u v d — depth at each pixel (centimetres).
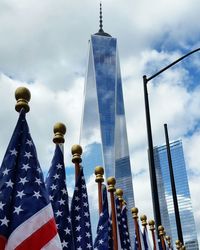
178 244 2853
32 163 691
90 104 17588
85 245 934
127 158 16762
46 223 646
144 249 1747
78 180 1002
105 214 1244
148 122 2364
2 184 657
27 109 738
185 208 11644
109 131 17075
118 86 18500
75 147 1053
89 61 18562
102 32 19512
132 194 11294
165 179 9812
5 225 624
